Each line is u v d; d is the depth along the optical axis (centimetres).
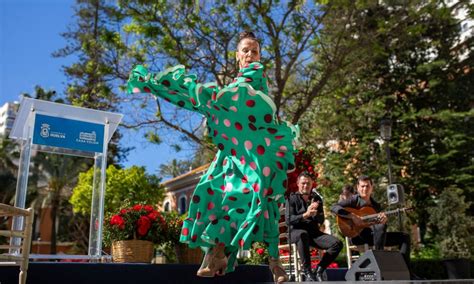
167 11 1256
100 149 520
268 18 1231
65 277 332
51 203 2739
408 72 1817
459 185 1698
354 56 1366
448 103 1836
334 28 1331
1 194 2852
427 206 1625
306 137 1616
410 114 1747
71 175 2731
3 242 2270
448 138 1750
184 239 303
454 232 1432
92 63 1320
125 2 1223
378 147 1736
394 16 1366
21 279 306
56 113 500
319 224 543
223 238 300
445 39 1834
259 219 298
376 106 1688
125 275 350
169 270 365
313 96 1348
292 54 1297
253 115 294
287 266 598
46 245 3062
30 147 482
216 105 298
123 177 2198
